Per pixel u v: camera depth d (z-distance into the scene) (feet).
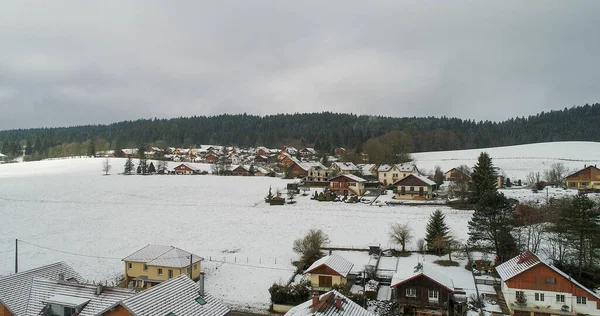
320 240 190.70
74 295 97.66
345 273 148.05
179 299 93.71
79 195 341.62
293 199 322.96
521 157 542.16
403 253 191.93
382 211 272.92
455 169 400.67
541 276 129.29
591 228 147.54
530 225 191.31
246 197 339.36
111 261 188.34
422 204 289.33
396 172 409.49
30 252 199.82
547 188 303.68
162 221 261.03
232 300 147.43
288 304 138.10
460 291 136.98
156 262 160.56
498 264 168.04
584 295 125.80
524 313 128.26
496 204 171.42
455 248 187.32
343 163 460.55
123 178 443.32
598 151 555.28
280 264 182.50
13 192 347.97
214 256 194.49
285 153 640.99
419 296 131.85
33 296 100.63
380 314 129.39
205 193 357.61
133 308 83.46
